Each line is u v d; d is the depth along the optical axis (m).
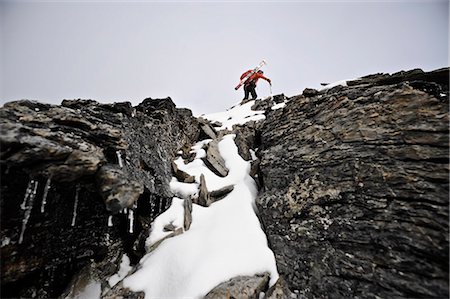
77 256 5.27
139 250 5.78
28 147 3.50
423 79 5.05
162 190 6.52
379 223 3.97
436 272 3.20
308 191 5.25
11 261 3.94
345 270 4.01
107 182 4.04
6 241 3.80
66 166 3.84
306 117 6.53
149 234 5.84
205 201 6.64
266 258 4.86
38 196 4.12
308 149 5.86
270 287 4.39
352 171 4.69
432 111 4.18
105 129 4.79
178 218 6.20
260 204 6.04
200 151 8.99
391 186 4.09
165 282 4.68
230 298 3.97
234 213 5.97
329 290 4.01
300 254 4.68
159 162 7.12
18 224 3.90
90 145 4.34
